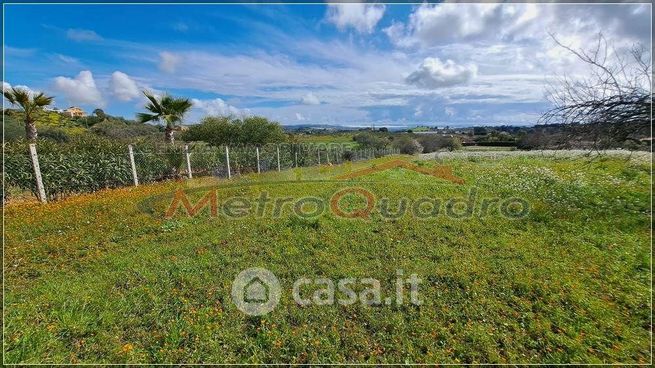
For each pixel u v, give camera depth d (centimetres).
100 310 394
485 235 662
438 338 358
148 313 390
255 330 368
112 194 1071
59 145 1120
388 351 340
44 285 454
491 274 488
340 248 599
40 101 1248
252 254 572
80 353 326
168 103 1838
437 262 536
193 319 380
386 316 392
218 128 2605
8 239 618
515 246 594
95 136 1332
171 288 448
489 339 350
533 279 468
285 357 330
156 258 550
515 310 402
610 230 657
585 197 895
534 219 761
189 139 2703
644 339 345
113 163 1244
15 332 348
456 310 404
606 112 454
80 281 469
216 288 450
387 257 561
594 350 333
